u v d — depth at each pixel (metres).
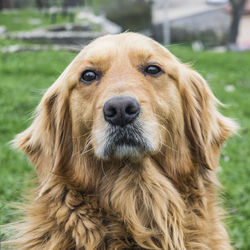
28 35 3.57
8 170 1.24
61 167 0.86
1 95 1.94
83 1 6.64
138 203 0.85
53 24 4.79
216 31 6.92
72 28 3.98
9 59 2.76
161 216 0.85
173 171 0.87
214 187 0.90
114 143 0.81
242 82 2.74
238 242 1.02
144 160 0.84
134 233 0.83
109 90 0.81
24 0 8.16
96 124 0.82
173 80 0.87
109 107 0.79
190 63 0.97
